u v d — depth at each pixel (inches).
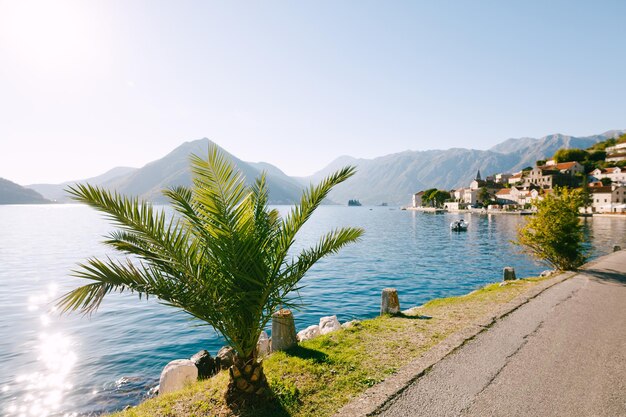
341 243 239.8
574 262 677.9
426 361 266.4
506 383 231.8
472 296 525.3
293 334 314.7
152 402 231.9
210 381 266.7
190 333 627.5
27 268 1365.7
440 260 1457.9
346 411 202.2
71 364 499.8
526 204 4923.7
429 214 6412.4
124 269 193.2
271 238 231.8
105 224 4298.7
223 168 200.8
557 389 224.2
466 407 204.1
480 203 6181.1
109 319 708.0
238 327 212.2
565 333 326.3
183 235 205.0
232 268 205.9
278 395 222.8
